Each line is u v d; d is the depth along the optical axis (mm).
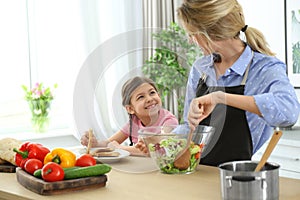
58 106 4516
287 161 3631
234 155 2369
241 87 2416
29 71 4395
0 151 2344
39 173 1960
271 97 2189
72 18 4246
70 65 4254
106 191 1908
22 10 4340
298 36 4121
